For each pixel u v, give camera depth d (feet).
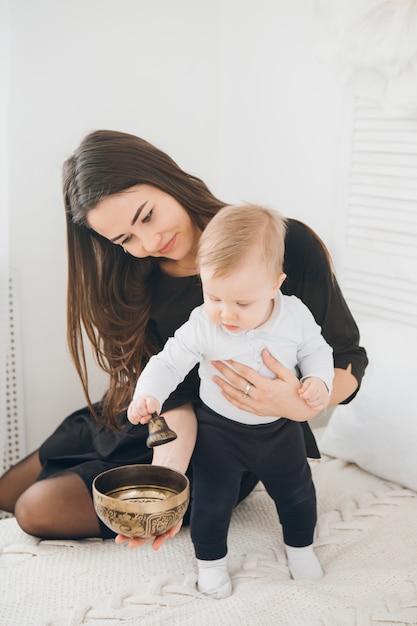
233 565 4.94
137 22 7.61
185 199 4.87
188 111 8.23
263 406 4.41
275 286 4.26
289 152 7.72
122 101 7.71
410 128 6.45
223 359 4.44
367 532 5.28
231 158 8.45
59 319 7.78
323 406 4.35
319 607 4.37
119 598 4.49
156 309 5.37
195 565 4.93
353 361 5.16
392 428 5.91
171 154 8.22
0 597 4.55
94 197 4.65
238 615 4.31
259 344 4.38
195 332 4.40
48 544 5.20
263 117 7.94
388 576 4.71
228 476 4.74
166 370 4.36
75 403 8.09
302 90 7.43
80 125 7.47
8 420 7.55
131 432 5.66
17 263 7.38
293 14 7.36
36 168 7.27
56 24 7.10
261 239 4.13
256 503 5.86
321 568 4.91
